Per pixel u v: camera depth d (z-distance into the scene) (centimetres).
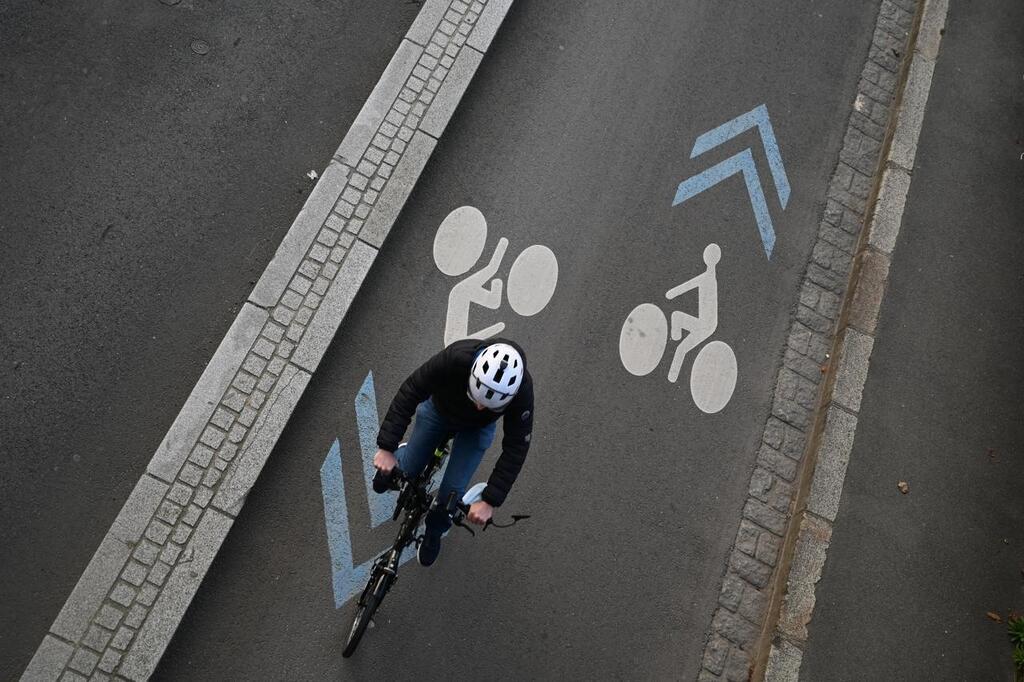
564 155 856
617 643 695
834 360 819
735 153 899
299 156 807
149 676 599
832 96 954
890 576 740
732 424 786
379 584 595
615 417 764
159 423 693
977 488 793
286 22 854
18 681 598
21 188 741
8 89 773
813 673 694
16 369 683
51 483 657
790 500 771
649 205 853
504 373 479
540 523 714
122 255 738
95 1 819
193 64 817
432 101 836
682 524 741
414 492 557
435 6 881
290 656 638
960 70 984
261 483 681
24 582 627
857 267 866
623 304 807
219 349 702
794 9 988
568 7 927
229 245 761
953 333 852
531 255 807
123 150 773
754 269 851
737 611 723
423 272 780
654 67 920
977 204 919
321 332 726
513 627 679
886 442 788
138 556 629
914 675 715
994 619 747
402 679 648
